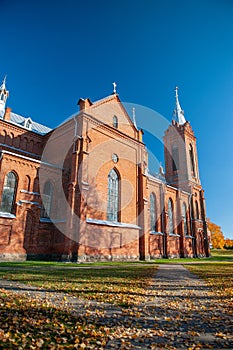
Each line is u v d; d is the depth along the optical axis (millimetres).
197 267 19297
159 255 34500
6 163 21703
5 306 5648
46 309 5609
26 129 31000
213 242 70938
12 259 20031
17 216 21094
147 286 9250
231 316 5484
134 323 4941
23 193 22188
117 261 24250
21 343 3771
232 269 17344
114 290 8148
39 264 17469
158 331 4492
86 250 21547
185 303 6660
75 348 3668
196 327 4773
